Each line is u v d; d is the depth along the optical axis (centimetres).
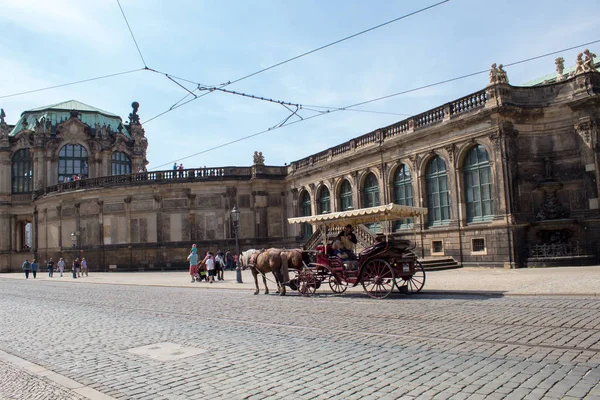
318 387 734
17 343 1213
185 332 1241
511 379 720
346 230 1986
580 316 1160
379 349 952
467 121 2956
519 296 1584
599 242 2606
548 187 2780
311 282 1995
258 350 998
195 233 5016
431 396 667
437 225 3228
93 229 5331
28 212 6894
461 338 1005
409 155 3419
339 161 4112
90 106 7606
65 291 2883
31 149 6875
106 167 6956
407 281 1927
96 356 1013
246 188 5103
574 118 2752
